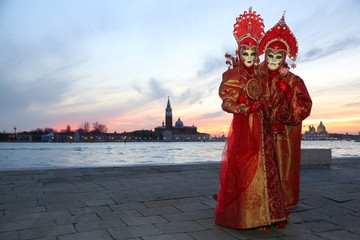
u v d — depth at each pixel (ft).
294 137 13.12
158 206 15.66
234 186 12.00
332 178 24.54
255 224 11.59
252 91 12.23
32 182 21.86
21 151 269.44
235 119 12.62
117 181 22.49
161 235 11.48
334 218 14.10
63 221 13.08
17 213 14.20
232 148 12.34
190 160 140.15
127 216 13.88
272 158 12.22
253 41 12.64
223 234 11.69
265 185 11.80
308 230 12.39
